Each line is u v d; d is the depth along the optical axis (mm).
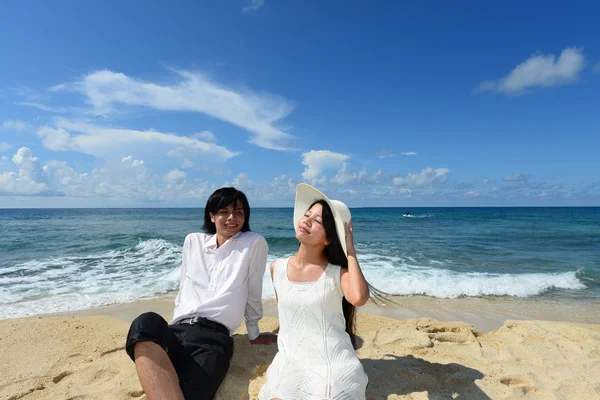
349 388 1964
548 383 2803
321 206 2342
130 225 26906
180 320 2840
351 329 2635
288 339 2266
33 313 5387
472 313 5609
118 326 4230
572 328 3969
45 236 17047
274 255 12203
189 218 40844
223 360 2527
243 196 3062
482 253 12477
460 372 2910
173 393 1971
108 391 2650
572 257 11680
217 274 2967
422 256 11664
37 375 2930
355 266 2191
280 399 1966
